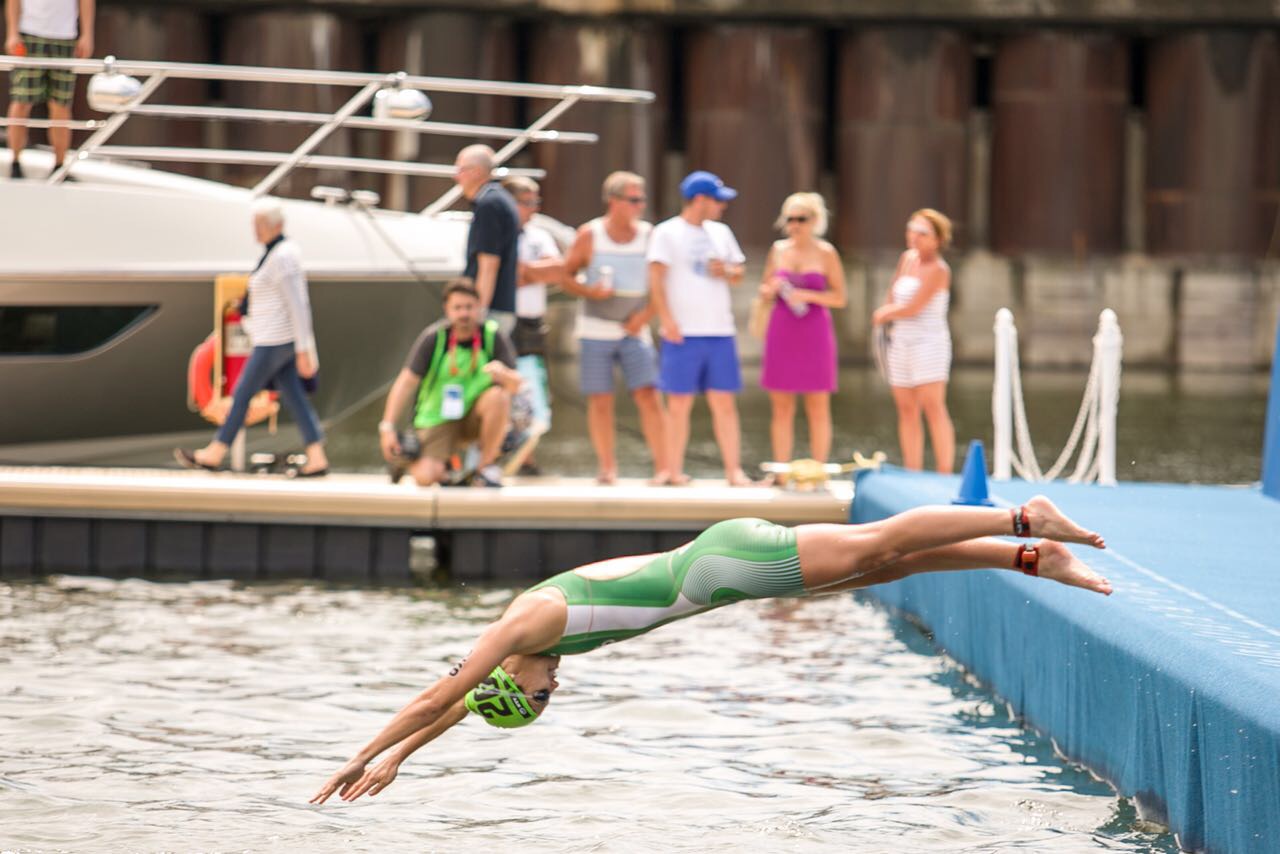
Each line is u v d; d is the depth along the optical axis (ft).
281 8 244.01
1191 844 40.42
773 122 259.19
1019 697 55.62
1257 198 261.24
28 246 95.71
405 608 75.66
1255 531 64.54
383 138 251.19
